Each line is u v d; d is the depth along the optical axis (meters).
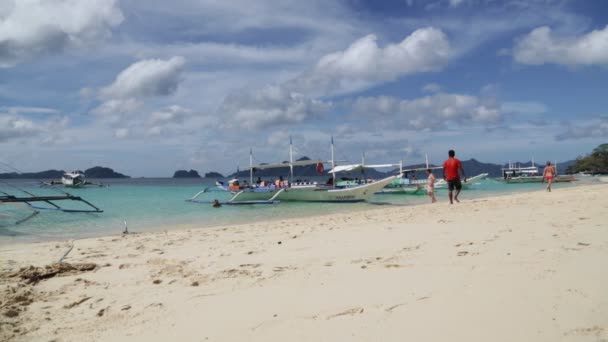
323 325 3.19
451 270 4.52
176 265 6.08
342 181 28.06
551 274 3.99
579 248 5.17
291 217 16.86
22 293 4.68
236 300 4.09
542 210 10.37
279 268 5.44
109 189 55.50
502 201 15.23
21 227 14.30
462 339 2.70
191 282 5.00
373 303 3.60
